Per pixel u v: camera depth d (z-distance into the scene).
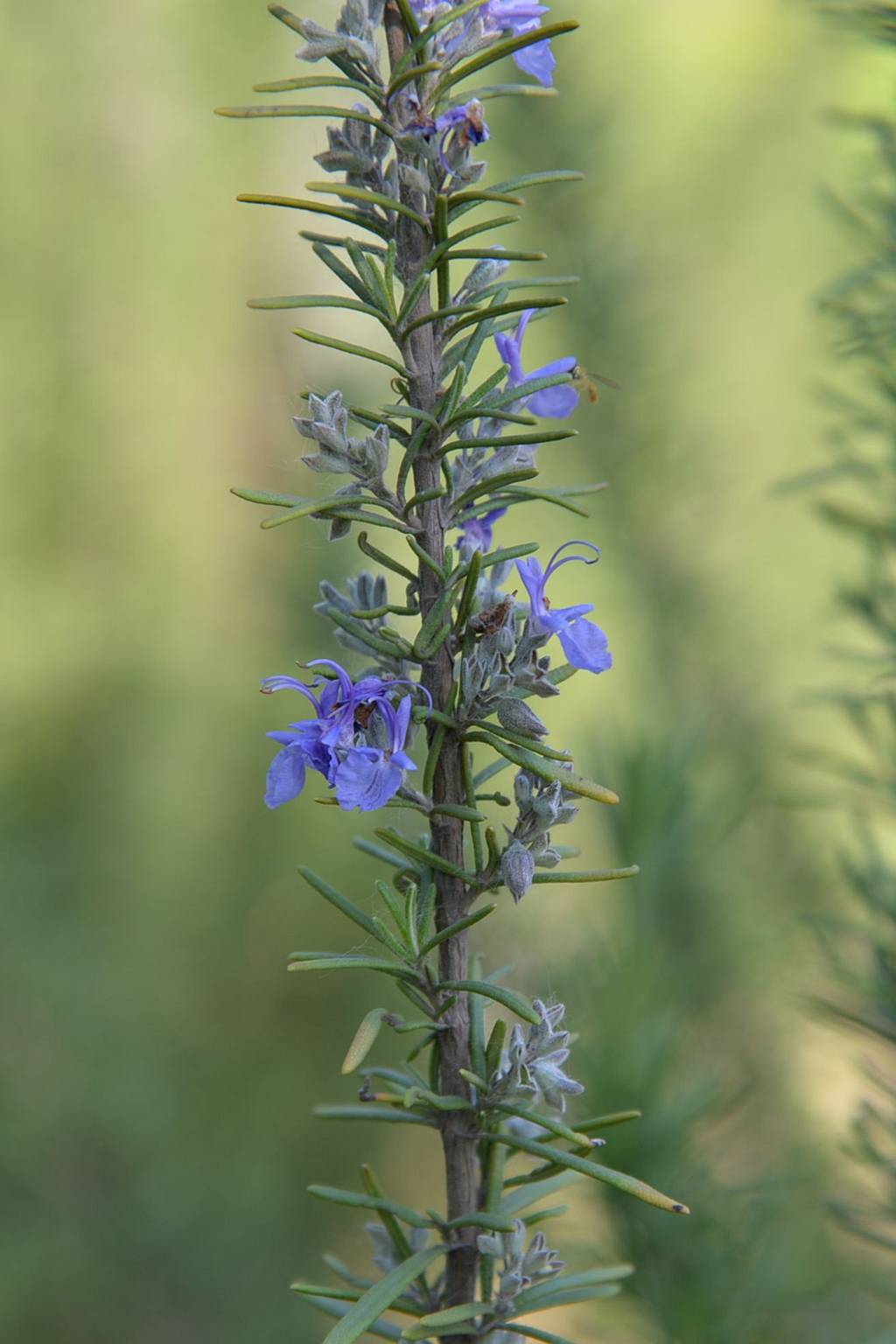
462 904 0.60
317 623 1.03
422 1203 1.25
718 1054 0.76
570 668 0.60
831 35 0.87
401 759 0.59
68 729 1.41
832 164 1.03
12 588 1.47
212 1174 1.16
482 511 0.61
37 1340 1.06
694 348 0.96
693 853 0.73
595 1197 0.71
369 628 0.62
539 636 0.60
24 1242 1.10
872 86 1.02
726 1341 0.69
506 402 0.61
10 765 1.38
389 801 0.60
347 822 1.33
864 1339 0.71
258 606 1.41
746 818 0.81
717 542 0.93
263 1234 1.15
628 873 0.59
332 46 0.59
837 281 0.71
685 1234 0.69
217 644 1.48
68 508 1.51
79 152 1.52
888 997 0.69
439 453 0.60
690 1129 0.70
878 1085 0.69
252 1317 1.11
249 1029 1.28
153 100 1.53
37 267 1.50
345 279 0.60
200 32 1.51
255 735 1.39
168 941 1.30
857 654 0.71
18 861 1.29
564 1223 0.72
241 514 1.52
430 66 0.58
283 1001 1.29
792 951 0.75
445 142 0.60
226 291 1.54
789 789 0.80
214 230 1.53
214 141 1.54
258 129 1.54
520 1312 0.60
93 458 1.51
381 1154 1.27
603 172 0.91
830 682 0.86
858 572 0.86
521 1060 0.60
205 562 1.52
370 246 0.60
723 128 1.06
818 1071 0.82
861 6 0.69
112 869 1.33
